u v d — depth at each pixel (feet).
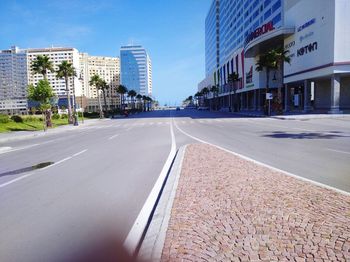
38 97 118.93
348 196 19.10
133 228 16.72
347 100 155.63
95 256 13.66
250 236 13.57
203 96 554.87
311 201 18.08
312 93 177.37
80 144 62.03
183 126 102.37
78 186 26.21
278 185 21.88
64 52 295.28
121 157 41.32
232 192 20.30
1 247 14.90
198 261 11.76
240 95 288.10
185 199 19.30
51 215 19.19
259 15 260.21
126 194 23.29
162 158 39.14
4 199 23.26
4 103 373.61
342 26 122.62
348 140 52.54
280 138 57.62
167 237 13.91
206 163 31.30
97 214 19.07
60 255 13.88
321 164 32.12
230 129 82.43
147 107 615.98
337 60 123.95
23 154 51.42
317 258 11.55
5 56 378.53
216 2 471.21
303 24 150.61
